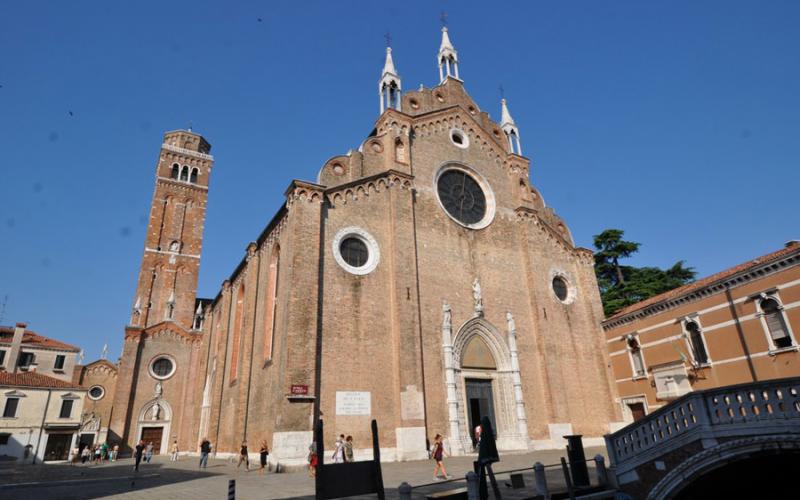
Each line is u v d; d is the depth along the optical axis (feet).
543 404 108.17
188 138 237.66
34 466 128.98
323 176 97.30
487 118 135.85
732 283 93.56
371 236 98.12
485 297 110.22
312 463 68.85
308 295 84.07
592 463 76.28
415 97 121.90
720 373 94.38
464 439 93.30
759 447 46.26
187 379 183.52
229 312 141.90
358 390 84.89
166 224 212.43
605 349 124.06
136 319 189.78
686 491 53.83
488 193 123.65
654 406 109.19
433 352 96.89
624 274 185.78
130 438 170.30
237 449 102.58
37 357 196.95
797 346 81.66
